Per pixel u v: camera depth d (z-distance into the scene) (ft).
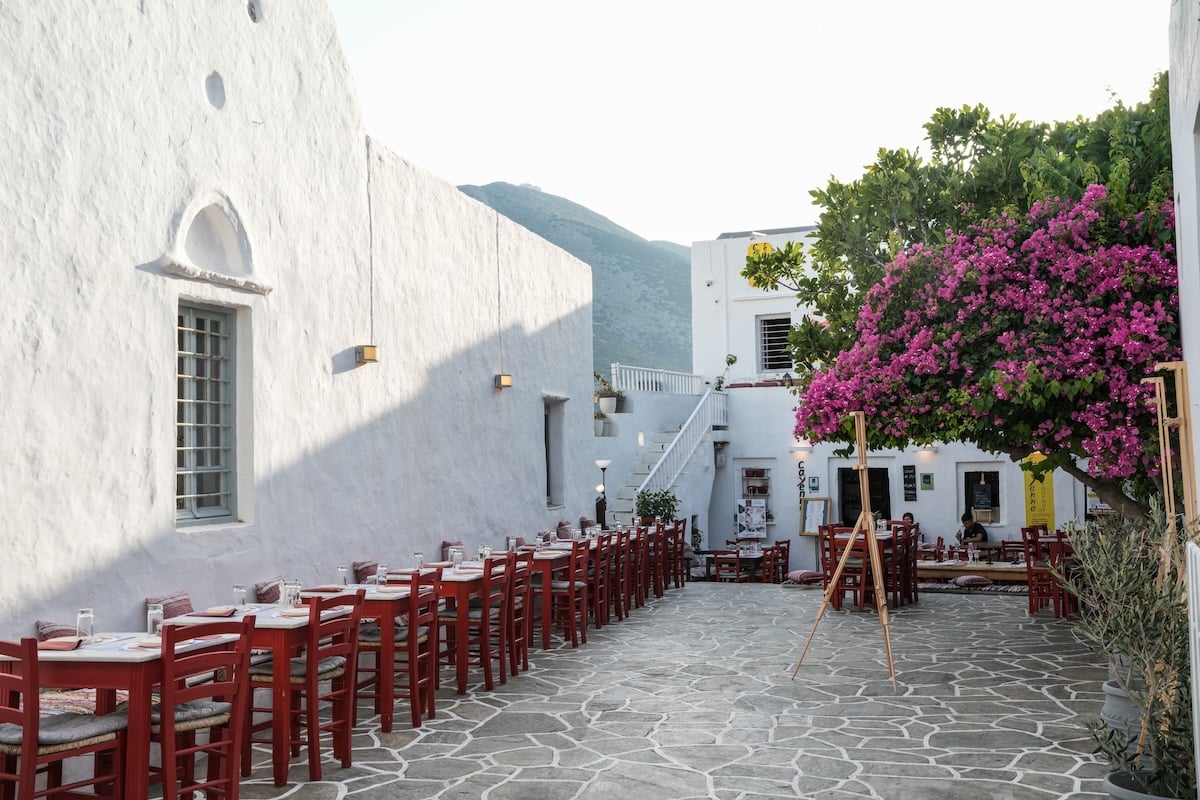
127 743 17.38
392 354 36.29
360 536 33.91
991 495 74.13
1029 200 35.47
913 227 38.75
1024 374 29.71
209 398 27.86
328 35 32.89
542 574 38.22
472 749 23.21
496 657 34.68
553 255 51.93
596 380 76.18
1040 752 22.57
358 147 34.32
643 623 43.16
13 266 21.17
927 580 57.98
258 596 28.12
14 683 16.24
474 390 42.78
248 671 19.15
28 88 21.65
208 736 22.16
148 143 24.85
